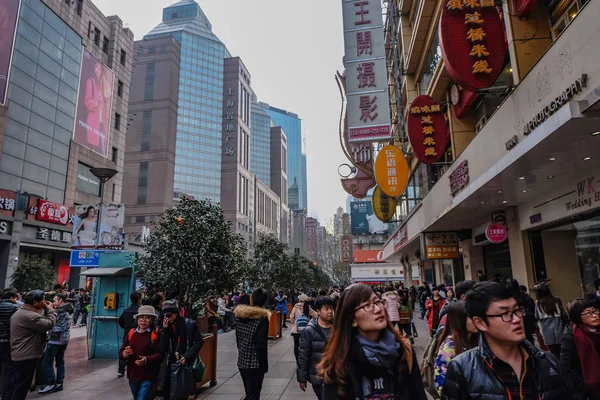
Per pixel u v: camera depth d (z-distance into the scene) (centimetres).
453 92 1605
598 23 616
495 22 1027
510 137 934
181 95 10525
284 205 16800
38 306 582
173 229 827
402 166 1816
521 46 1053
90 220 1245
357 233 6638
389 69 2845
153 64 8819
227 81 11431
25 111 2981
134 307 822
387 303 1059
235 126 11062
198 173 10325
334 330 220
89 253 1187
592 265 1028
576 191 997
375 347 207
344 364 208
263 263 2309
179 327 548
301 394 716
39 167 3100
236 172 10756
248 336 546
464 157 1272
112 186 4144
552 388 197
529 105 843
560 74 723
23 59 2983
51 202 3078
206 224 838
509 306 200
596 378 353
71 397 694
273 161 16975
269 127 17275
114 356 1083
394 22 2420
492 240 1311
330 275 8775
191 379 540
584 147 758
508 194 1167
